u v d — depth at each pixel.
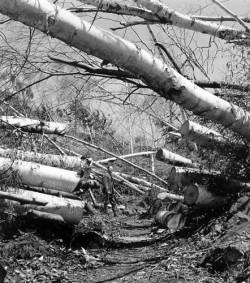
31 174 8.23
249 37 8.55
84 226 9.13
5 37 8.12
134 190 14.85
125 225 11.08
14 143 8.62
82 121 14.55
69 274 6.86
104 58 6.64
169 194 11.62
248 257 6.21
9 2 5.84
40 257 7.25
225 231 7.59
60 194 8.73
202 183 9.09
